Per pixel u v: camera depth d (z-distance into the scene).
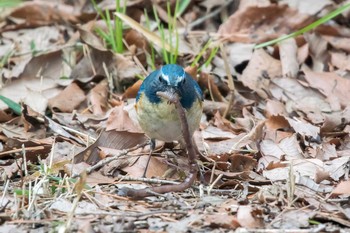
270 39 15.61
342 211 9.45
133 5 16.30
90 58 14.53
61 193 10.01
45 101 13.17
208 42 14.71
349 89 13.95
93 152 11.38
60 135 12.25
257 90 14.15
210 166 11.45
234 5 16.42
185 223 9.08
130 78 14.38
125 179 10.57
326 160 11.51
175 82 10.59
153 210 9.52
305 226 9.08
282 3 15.92
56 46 15.18
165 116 10.79
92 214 9.27
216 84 14.17
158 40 14.67
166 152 12.00
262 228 8.95
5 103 13.07
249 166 11.33
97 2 16.62
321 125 13.05
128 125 12.10
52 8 16.42
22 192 9.73
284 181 10.73
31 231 8.91
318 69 15.08
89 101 13.63
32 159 11.57
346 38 15.59
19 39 15.75
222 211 9.48
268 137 12.39
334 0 16.22
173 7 16.31
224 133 12.48
